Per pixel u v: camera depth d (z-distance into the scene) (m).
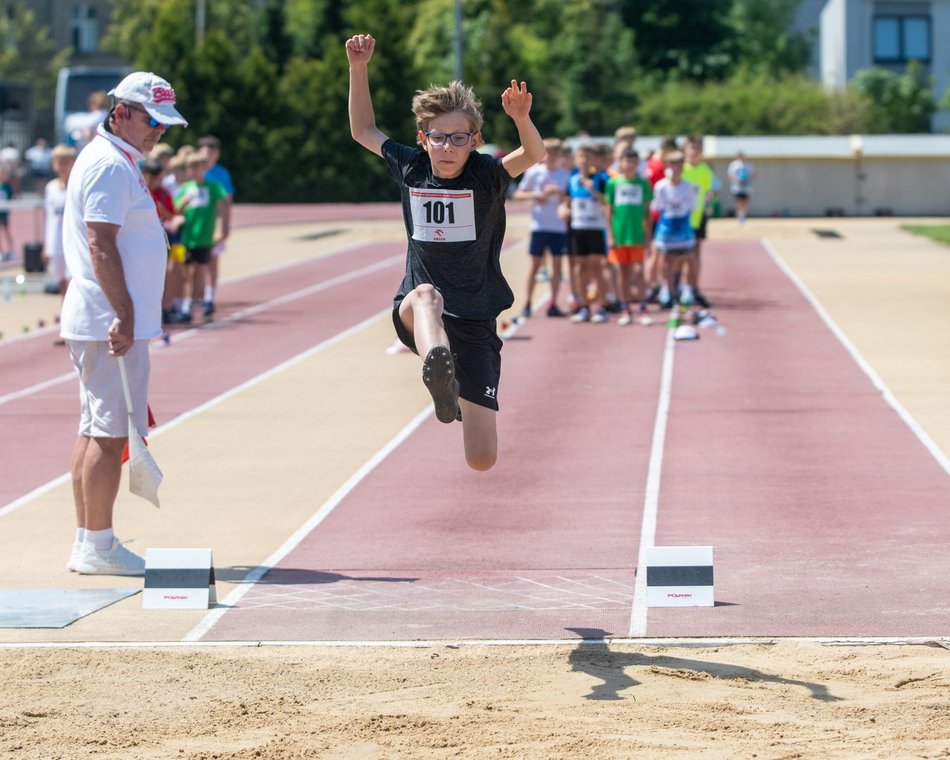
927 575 21.69
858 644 18.22
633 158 52.69
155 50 160.62
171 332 54.53
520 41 173.25
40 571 23.00
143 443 21.98
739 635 18.75
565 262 79.75
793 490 27.86
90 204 21.95
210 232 56.34
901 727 15.16
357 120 18.34
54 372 45.88
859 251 85.62
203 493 28.67
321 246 97.88
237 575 22.45
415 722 15.51
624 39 187.50
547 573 22.33
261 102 160.75
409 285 18.00
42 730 15.55
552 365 44.75
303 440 34.00
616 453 31.78
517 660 17.84
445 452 32.34
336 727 15.41
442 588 21.52
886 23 198.25
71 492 28.95
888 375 41.47
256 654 18.30
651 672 17.27
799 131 166.62
